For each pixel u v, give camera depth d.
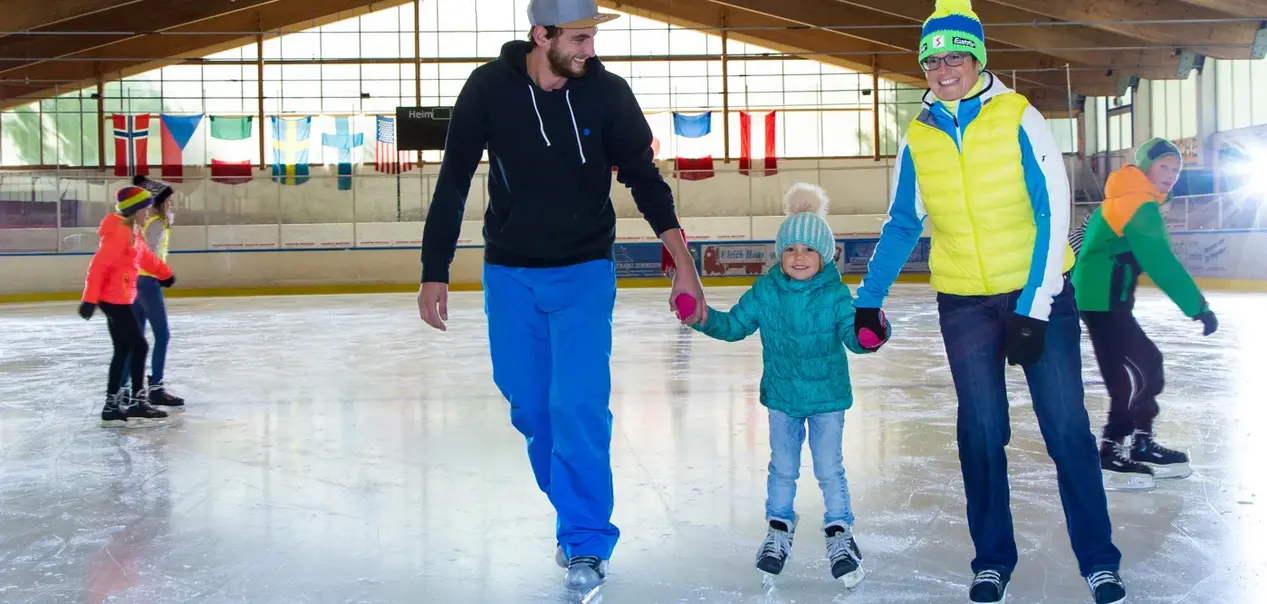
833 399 2.50
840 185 26.11
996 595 2.31
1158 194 3.44
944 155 2.33
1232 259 17.52
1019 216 2.31
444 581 2.57
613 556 2.75
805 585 2.48
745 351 8.42
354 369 7.57
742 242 22.38
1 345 10.35
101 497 3.59
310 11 26.00
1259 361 7.21
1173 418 4.84
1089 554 2.30
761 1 24.38
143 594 2.51
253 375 7.28
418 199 24.53
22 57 23.73
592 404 2.56
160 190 5.68
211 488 3.70
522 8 26.66
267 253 21.80
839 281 2.53
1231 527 2.94
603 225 2.62
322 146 26.56
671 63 26.98
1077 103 25.69
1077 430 2.31
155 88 26.48
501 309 2.63
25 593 2.53
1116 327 3.53
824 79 27.20
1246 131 20.42
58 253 20.95
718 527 3.02
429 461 4.11
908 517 3.10
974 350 2.37
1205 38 19.03
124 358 5.27
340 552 2.85
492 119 2.53
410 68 26.72
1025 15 21.47
